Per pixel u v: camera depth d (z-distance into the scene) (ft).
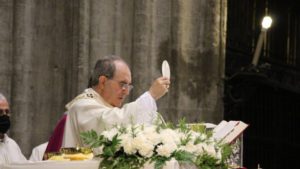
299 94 62.90
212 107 52.47
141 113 26.89
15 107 49.37
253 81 53.78
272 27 63.00
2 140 40.22
